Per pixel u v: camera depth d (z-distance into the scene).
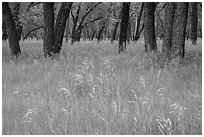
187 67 11.11
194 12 24.77
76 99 7.57
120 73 10.51
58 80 9.92
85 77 9.05
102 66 12.07
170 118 6.29
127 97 7.86
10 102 7.70
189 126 5.85
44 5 16.67
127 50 18.56
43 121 6.36
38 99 7.89
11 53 17.58
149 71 10.78
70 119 6.42
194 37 24.38
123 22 19.08
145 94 7.90
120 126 6.03
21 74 11.01
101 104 7.21
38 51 19.55
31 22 31.03
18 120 6.51
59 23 17.53
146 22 16.75
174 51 12.59
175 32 12.57
